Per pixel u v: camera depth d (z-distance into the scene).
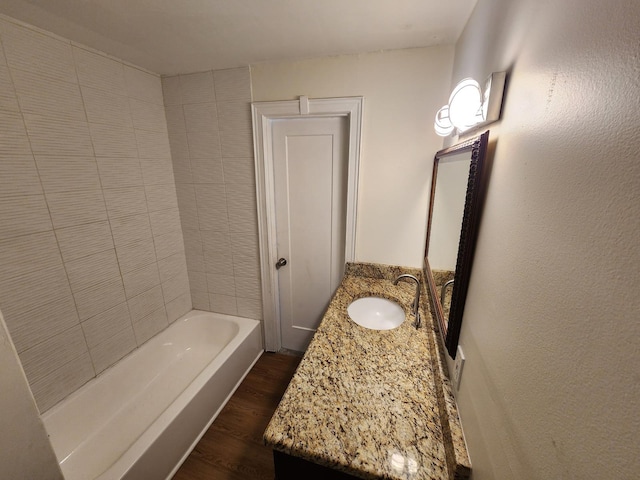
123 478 1.17
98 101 1.55
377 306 1.70
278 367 2.22
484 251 0.68
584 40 0.33
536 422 0.39
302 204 2.01
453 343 0.86
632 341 0.24
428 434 0.82
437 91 1.53
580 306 0.31
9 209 1.22
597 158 0.30
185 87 1.91
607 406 0.26
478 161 0.70
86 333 1.58
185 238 2.26
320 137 1.86
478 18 0.98
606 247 0.28
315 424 0.85
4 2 1.06
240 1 1.06
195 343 2.34
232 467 1.49
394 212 1.77
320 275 2.14
